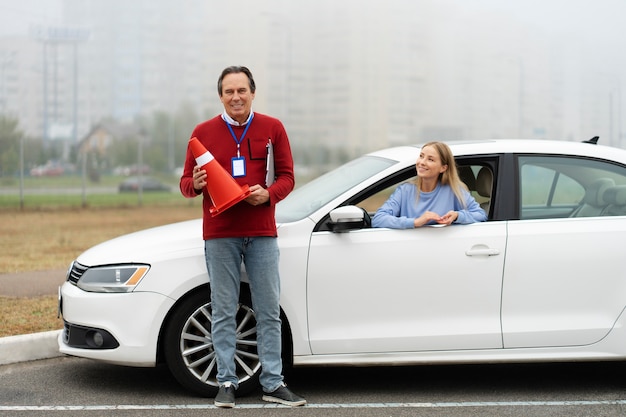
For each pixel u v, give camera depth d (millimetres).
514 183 5734
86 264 5609
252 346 5629
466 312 5547
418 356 5535
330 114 59281
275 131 5219
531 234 5594
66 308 5602
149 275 5395
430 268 5500
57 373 6328
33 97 46438
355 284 5473
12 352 6637
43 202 26609
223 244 5172
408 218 5551
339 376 6281
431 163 5648
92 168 39406
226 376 5348
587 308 5617
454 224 5590
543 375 6359
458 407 5449
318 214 5555
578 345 5621
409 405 5480
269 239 5230
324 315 5480
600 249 5617
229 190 4980
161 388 5875
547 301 5590
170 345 5449
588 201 5805
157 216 22062
